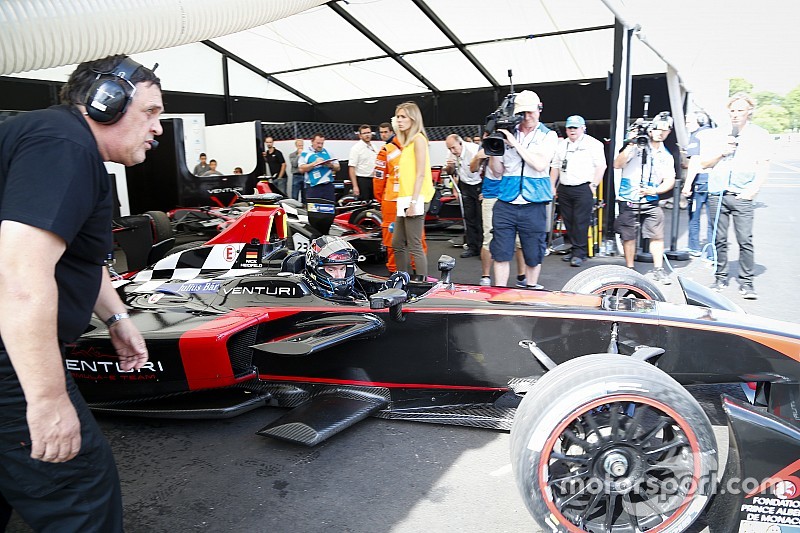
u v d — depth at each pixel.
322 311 3.51
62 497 1.57
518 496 2.67
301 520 2.53
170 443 3.32
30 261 1.36
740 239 5.66
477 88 17.12
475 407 3.32
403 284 3.82
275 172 13.09
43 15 2.54
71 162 1.44
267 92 17.92
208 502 2.70
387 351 3.37
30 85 12.16
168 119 9.88
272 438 3.07
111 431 3.50
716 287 6.09
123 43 2.95
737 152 5.54
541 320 3.11
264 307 3.70
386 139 8.67
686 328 2.93
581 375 2.15
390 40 14.24
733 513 2.13
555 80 15.90
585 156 7.12
